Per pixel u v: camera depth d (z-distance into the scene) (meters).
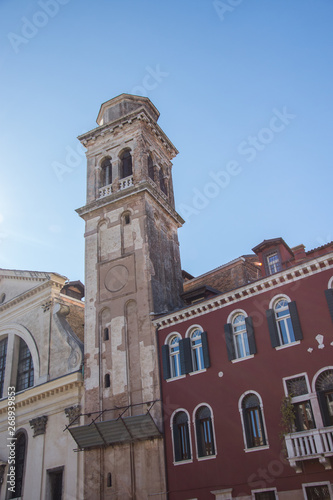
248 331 26.36
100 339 32.88
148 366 29.94
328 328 23.83
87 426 28.92
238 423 24.91
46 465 31.56
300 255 30.59
